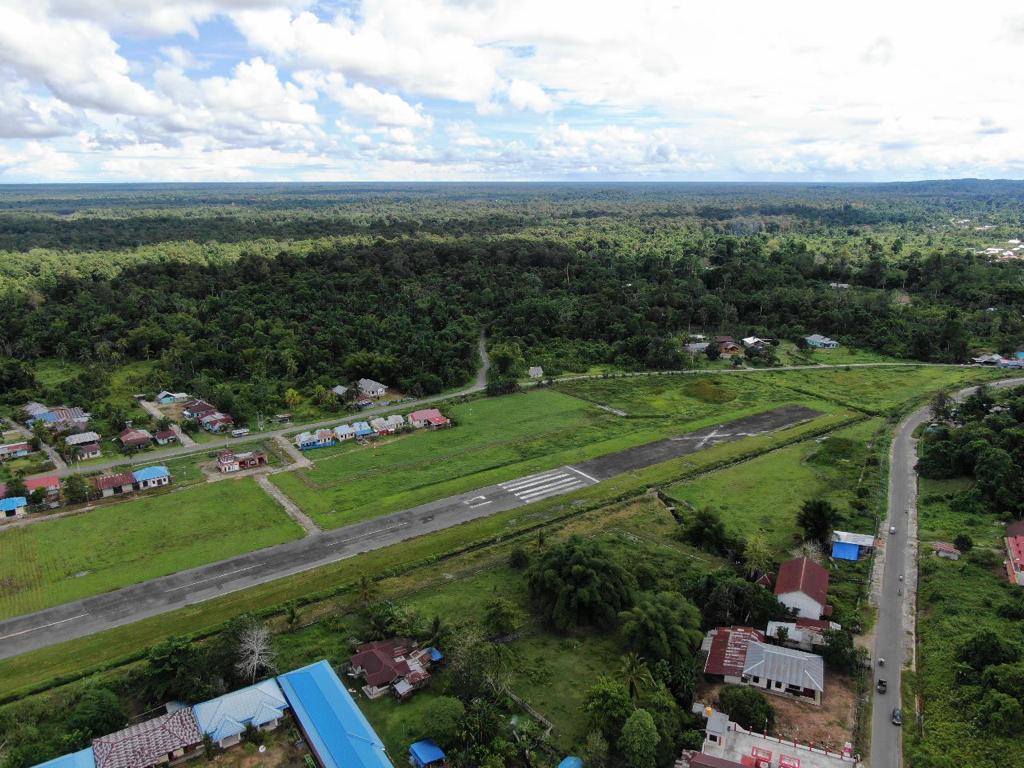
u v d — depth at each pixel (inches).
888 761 2354.8
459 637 2827.3
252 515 4148.6
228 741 2461.9
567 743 2443.4
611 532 3946.9
